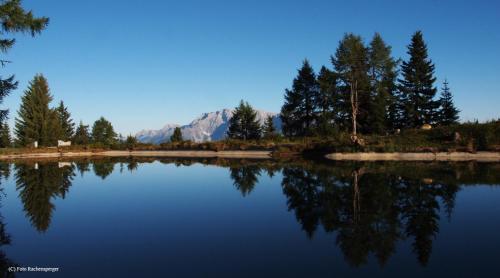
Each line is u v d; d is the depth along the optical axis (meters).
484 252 7.03
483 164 24.91
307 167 25.08
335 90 49.66
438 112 48.81
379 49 48.06
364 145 34.31
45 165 31.08
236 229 9.07
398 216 10.07
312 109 55.00
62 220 10.23
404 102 49.41
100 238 8.37
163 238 8.34
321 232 8.65
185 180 19.44
